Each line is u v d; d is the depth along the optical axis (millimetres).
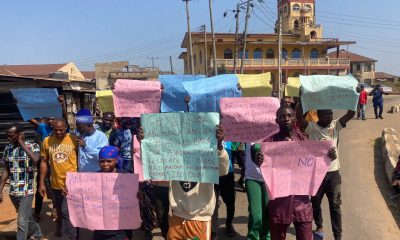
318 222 5938
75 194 4461
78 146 5848
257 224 5000
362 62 78375
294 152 4152
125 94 5727
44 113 7191
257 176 5039
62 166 5805
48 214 7828
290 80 7812
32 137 11023
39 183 6098
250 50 56375
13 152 5969
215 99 5477
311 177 4188
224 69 49844
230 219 6223
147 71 45406
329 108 5301
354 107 5285
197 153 3959
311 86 5250
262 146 4129
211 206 4172
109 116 7637
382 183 9336
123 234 4484
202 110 5504
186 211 4145
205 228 4176
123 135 6555
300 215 4270
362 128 18406
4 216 7781
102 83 44969
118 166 6402
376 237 6152
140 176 4316
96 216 4438
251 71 54312
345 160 12008
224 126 4660
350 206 7699
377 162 11578
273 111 4566
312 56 58969
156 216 5320
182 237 4191
